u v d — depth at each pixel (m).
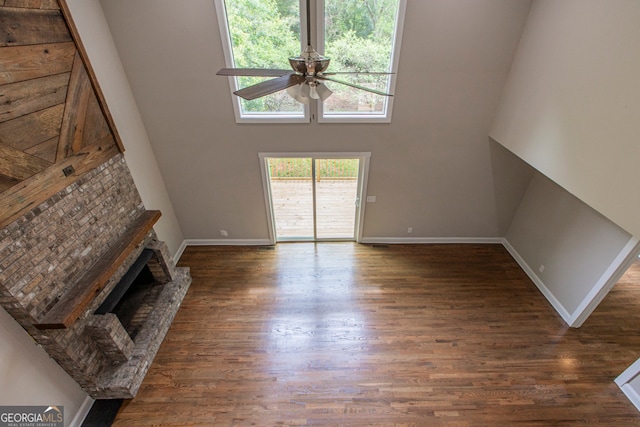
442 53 3.39
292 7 3.19
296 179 6.36
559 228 3.79
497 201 4.62
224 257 4.82
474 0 3.09
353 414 2.80
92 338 2.73
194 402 2.89
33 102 2.19
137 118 3.71
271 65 3.52
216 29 3.21
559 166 2.80
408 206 4.71
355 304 3.96
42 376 2.39
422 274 4.47
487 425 2.72
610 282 3.10
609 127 2.26
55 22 2.38
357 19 3.27
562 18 2.70
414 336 3.52
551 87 2.86
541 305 3.92
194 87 3.59
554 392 2.95
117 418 2.77
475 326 3.64
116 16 3.13
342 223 5.55
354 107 3.87
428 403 2.88
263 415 2.79
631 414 2.78
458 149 4.12
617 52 2.17
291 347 3.40
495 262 4.70
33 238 2.19
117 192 3.14
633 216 2.10
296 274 4.47
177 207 4.65
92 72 2.76
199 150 4.09
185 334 3.54
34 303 2.18
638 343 3.38
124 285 3.07
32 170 2.18
